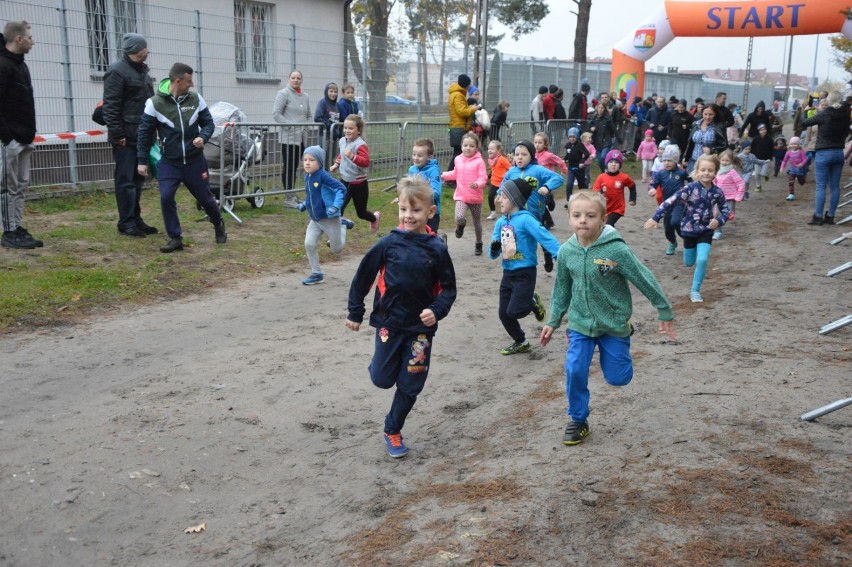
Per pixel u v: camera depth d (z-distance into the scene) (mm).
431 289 4398
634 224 13758
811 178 20922
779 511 3443
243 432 4785
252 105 15820
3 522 3684
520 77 23953
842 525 3309
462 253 10719
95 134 11289
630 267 4227
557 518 3527
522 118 24453
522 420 4938
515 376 5941
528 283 6113
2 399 5113
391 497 4012
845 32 22719
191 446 4555
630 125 25469
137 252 8961
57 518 3742
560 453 4270
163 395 5305
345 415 5121
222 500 3992
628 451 4199
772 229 12406
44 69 11359
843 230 11984
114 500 3928
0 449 4387
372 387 5633
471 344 6754
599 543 3301
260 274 8844
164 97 8805
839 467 3855
